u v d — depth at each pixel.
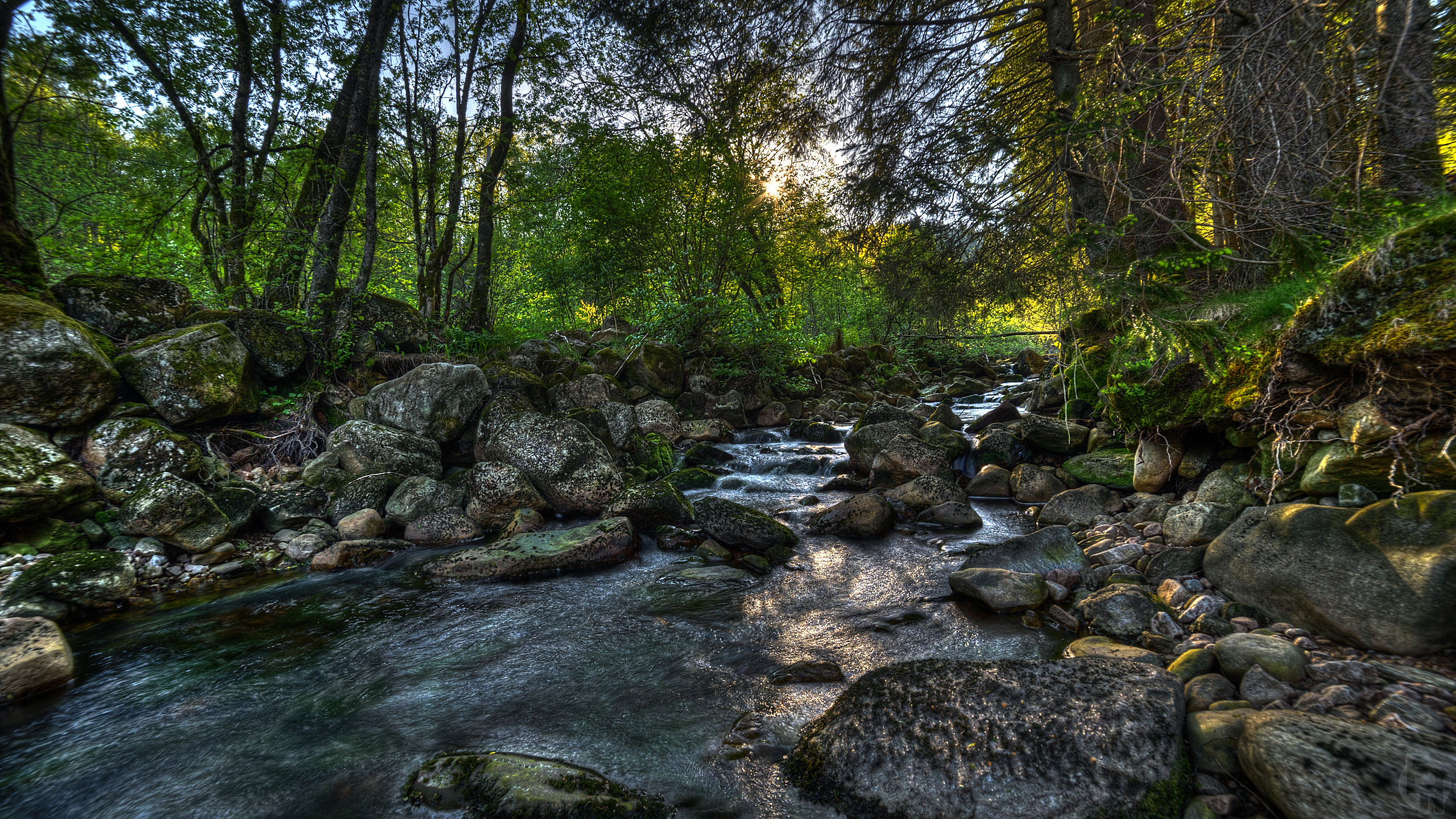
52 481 4.25
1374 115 2.82
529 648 3.58
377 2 8.09
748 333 12.14
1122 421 5.28
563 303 15.54
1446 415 2.78
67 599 3.92
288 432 6.53
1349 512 2.87
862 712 2.39
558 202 12.89
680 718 2.80
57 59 7.03
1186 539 3.84
